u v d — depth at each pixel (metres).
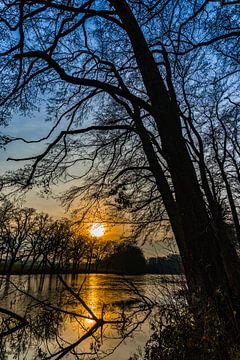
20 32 6.18
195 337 4.49
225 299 4.40
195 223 4.77
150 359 5.44
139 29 5.73
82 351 7.32
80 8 5.86
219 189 10.50
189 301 4.80
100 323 4.77
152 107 5.18
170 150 5.05
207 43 5.34
